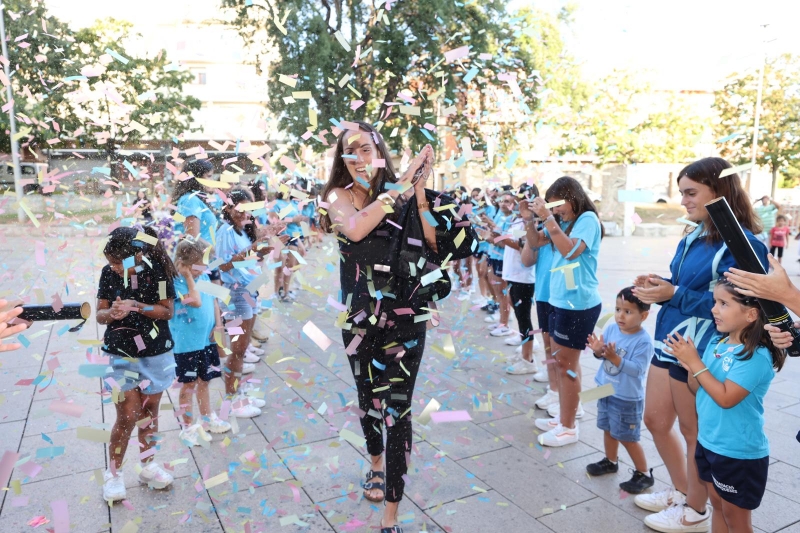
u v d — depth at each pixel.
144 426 2.58
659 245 13.20
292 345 4.96
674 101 13.08
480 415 3.51
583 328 2.95
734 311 1.86
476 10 6.61
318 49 9.12
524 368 4.29
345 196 2.26
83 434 2.27
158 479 2.63
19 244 8.34
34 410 3.47
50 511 2.45
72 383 3.95
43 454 2.32
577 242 2.82
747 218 2.11
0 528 2.31
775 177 16.42
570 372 3.04
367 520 2.40
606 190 13.21
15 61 8.02
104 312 2.48
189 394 3.09
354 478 2.75
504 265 4.32
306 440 3.15
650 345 2.69
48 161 6.71
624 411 2.58
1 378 4.04
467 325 5.73
